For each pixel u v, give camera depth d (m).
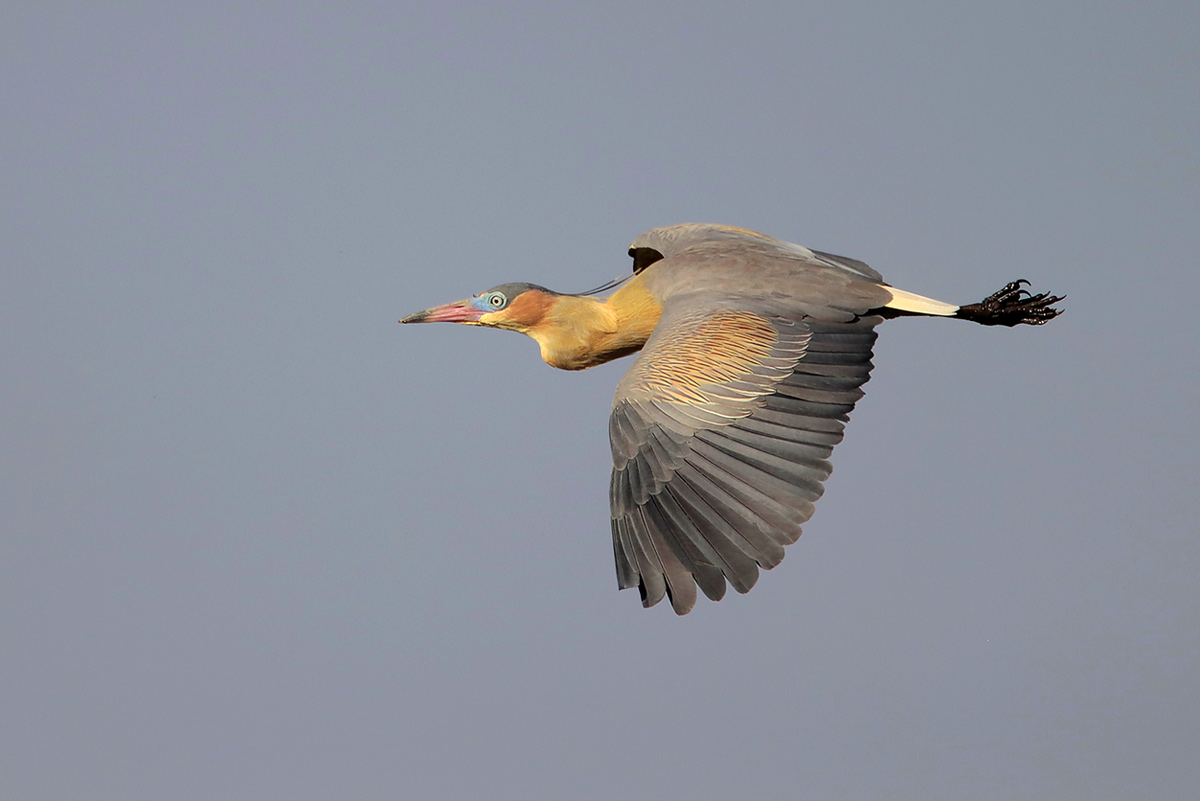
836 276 12.91
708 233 14.38
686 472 11.24
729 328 12.18
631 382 11.84
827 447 11.46
